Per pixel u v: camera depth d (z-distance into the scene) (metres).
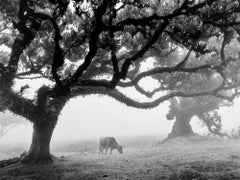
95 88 19.06
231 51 20.80
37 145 18.52
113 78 13.98
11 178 14.05
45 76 20.05
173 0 14.65
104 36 12.73
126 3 11.76
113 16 11.88
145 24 12.81
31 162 17.98
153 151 22.75
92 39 12.06
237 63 19.83
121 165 15.41
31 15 15.59
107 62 20.02
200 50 13.54
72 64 20.58
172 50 20.38
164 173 12.12
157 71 18.33
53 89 16.70
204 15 12.81
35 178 13.69
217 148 21.34
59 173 14.46
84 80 14.45
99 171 13.91
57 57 12.59
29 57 19.31
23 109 18.02
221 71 18.16
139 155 19.97
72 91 18.67
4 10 14.95
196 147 24.16
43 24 17.33
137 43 18.31
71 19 17.31
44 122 18.55
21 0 14.78
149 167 14.01
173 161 15.47
